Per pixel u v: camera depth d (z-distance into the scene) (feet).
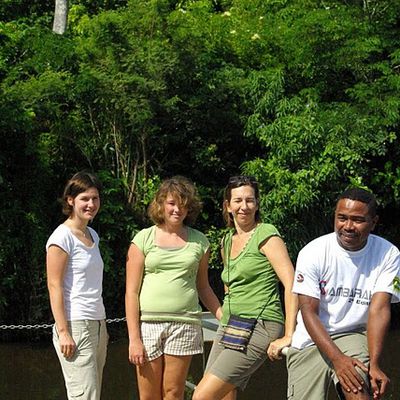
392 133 42.09
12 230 40.40
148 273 16.57
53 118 41.88
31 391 32.30
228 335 15.42
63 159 42.93
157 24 42.55
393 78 42.83
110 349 38.24
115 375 33.55
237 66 45.85
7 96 39.99
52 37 42.80
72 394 16.31
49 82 40.47
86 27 42.93
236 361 15.26
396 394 28.76
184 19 44.09
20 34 44.83
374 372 12.30
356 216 12.73
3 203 40.60
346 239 12.80
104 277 40.88
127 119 41.83
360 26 44.09
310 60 44.11
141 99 40.52
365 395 12.19
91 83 40.34
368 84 43.65
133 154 42.73
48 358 37.91
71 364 16.30
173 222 16.35
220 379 15.33
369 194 12.90
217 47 45.57
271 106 42.19
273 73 42.37
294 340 13.52
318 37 43.70
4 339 40.91
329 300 12.98
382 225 46.55
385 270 12.89
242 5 48.73
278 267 15.20
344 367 12.26
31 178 41.19
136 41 41.29
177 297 16.33
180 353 16.34
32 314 40.60
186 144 44.16
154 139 43.01
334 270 12.94
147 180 42.55
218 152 44.70
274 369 32.32
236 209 15.65
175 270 16.35
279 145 41.14
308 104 42.09
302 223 41.47
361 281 12.93
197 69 42.60
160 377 16.52
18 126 39.63
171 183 16.44
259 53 45.93
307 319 12.76
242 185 15.72
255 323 15.33
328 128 41.06
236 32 45.85
